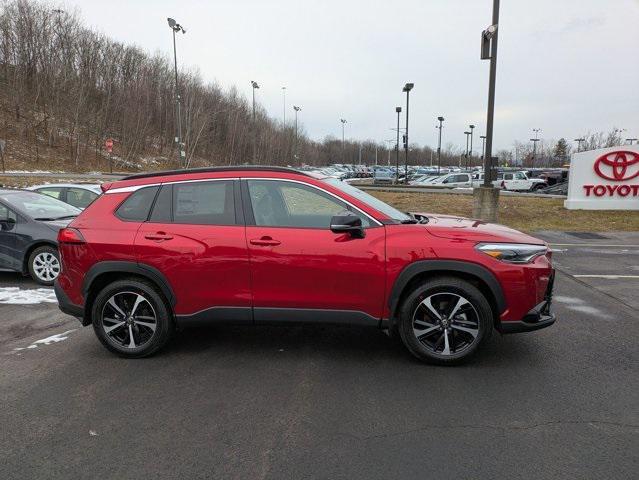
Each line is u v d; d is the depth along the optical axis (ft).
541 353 15.52
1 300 22.35
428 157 417.69
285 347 16.24
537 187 106.52
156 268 14.76
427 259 13.88
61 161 178.09
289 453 10.06
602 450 10.09
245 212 14.82
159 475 9.36
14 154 169.68
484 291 14.40
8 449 10.30
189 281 14.70
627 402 12.22
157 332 15.16
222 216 14.87
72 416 11.68
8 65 197.88
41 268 25.17
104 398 12.62
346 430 10.94
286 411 11.84
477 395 12.60
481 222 16.29
